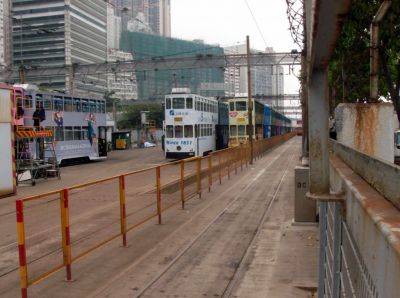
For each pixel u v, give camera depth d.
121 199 9.11
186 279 7.15
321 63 2.93
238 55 44.69
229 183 19.92
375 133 8.15
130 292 6.59
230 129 43.81
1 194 18.16
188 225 11.19
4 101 18.44
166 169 16.38
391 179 2.48
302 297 6.29
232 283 6.92
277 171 25.41
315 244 9.02
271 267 7.65
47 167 25.69
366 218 2.30
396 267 1.58
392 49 10.22
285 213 12.59
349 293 3.08
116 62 45.19
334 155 7.84
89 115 39.19
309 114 3.32
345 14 1.99
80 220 11.12
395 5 9.19
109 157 46.62
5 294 6.59
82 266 7.82
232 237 9.90
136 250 8.85
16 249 9.05
